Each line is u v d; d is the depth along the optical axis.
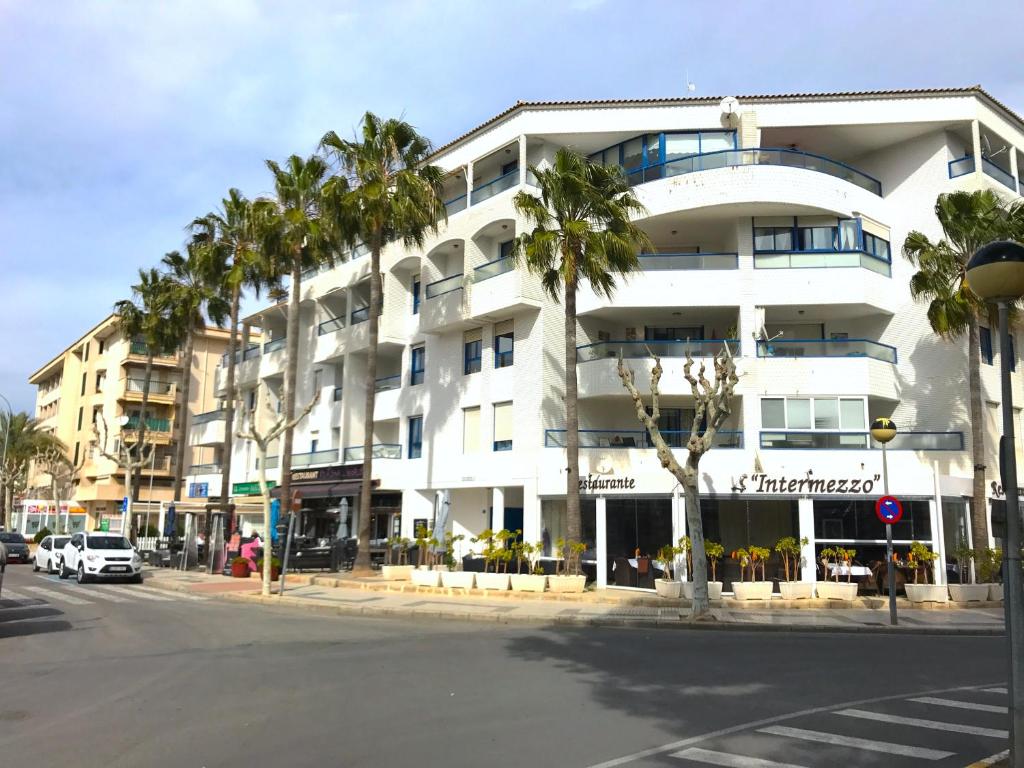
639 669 10.98
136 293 45.03
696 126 28.50
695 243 29.53
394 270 35.00
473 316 29.16
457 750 6.68
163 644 13.39
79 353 66.50
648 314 28.25
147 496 55.44
